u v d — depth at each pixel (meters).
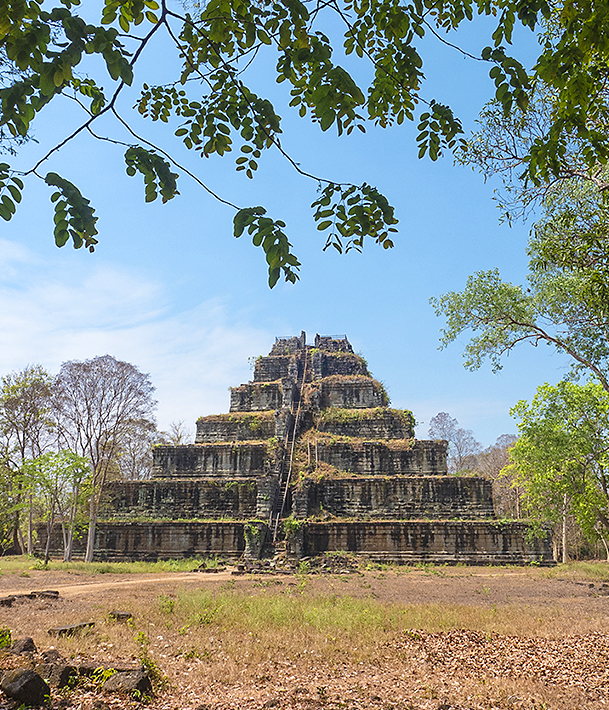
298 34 4.11
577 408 27.12
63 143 4.32
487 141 13.91
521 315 19.20
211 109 5.11
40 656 10.43
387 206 4.87
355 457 47.03
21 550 52.72
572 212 13.02
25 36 3.85
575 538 58.19
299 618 16.30
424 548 39.12
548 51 5.74
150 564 38.00
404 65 5.54
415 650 13.30
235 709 8.78
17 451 43.75
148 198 5.14
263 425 51.56
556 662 12.48
